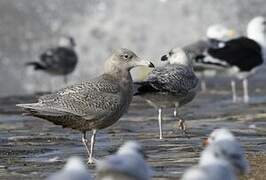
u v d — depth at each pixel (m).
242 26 45.44
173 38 47.44
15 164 12.41
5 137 15.70
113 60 12.68
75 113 12.29
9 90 47.97
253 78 30.50
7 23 48.53
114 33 48.94
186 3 47.41
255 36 26.22
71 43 31.50
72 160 8.01
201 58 24.30
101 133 16.16
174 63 15.95
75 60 30.38
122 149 8.73
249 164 11.83
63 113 12.31
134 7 49.44
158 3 48.69
